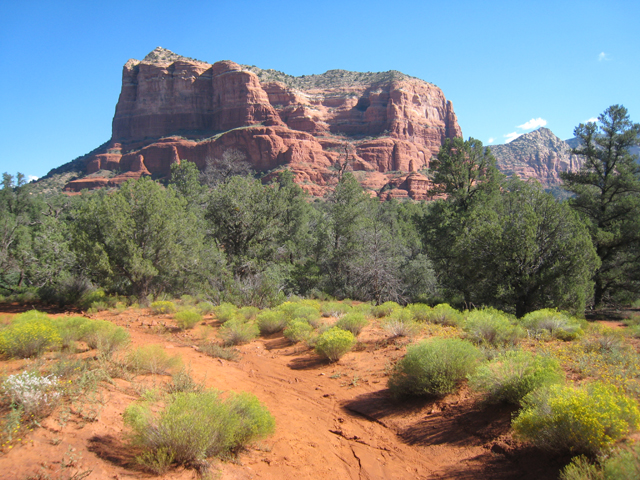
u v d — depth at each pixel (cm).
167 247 2097
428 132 16288
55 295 2138
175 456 418
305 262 3161
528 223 1781
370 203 4244
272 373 895
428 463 482
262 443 532
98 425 444
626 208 2545
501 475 418
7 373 557
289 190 3506
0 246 2903
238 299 1897
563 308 1645
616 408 388
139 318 1524
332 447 545
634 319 1664
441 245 2772
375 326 1195
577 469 356
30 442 376
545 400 448
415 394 668
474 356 655
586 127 2805
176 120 15450
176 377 656
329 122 15700
